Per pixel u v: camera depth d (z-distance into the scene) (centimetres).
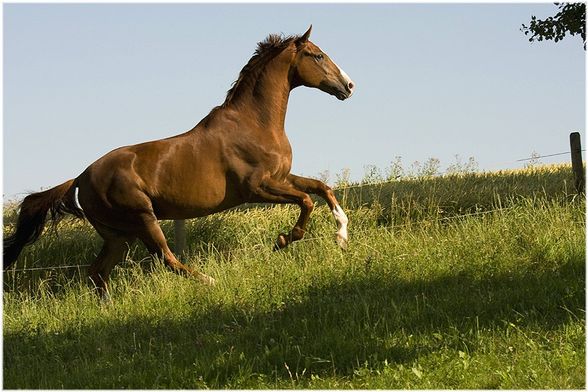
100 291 1427
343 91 1420
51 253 1634
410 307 1172
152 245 1405
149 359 1061
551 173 2067
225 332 1142
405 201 1788
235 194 1406
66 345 1168
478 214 1697
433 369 995
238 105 1411
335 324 1141
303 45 1418
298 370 1013
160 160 1385
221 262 1458
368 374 982
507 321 1100
